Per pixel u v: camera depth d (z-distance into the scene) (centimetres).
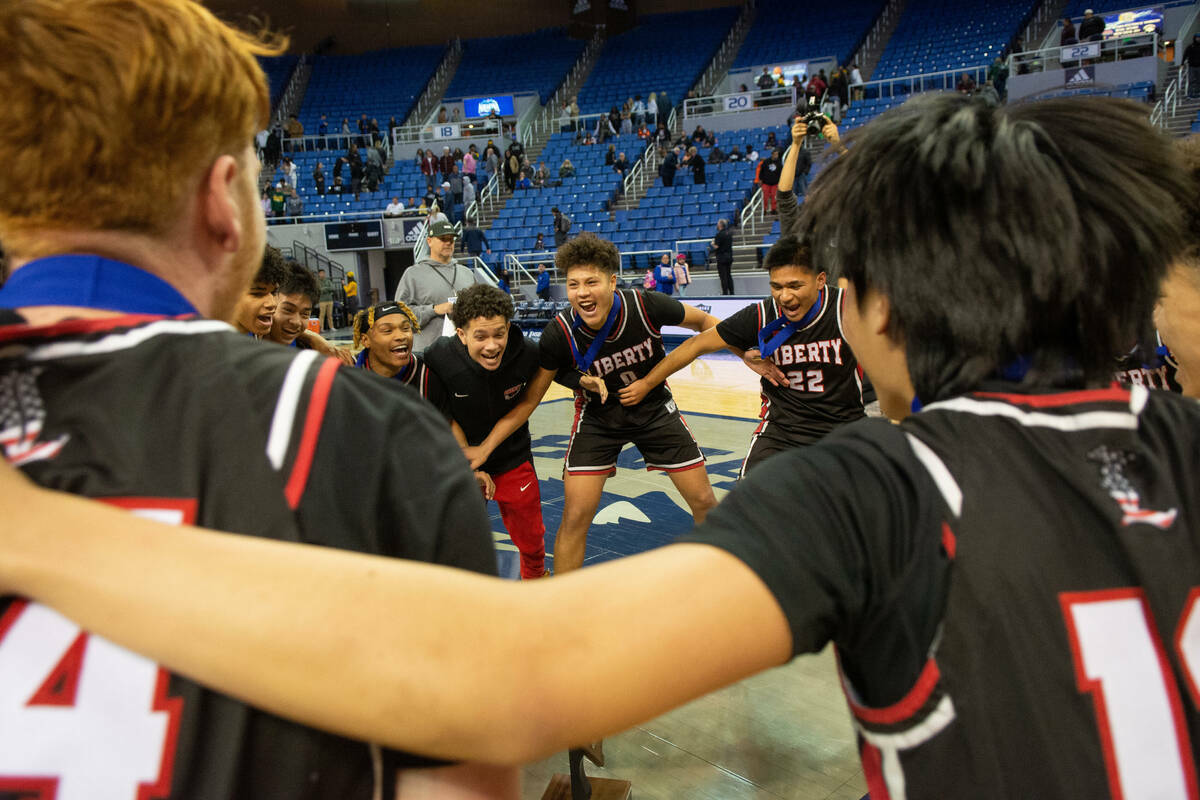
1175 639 58
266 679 47
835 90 1797
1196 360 114
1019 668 56
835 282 75
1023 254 60
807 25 2255
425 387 329
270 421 58
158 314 60
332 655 47
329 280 1741
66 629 50
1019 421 63
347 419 61
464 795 58
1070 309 64
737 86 2128
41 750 49
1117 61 1530
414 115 2408
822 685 288
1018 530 58
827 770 239
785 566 55
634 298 360
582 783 205
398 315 310
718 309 1191
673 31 2425
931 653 57
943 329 64
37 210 58
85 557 48
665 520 482
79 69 55
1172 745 57
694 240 1543
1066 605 57
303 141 2247
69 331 57
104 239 60
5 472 51
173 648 47
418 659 47
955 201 62
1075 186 62
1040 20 1928
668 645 51
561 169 1930
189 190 62
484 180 2038
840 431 66
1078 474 60
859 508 58
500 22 2570
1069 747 56
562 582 54
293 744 52
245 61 65
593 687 49
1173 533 60
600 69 2364
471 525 64
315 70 2538
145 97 56
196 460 56
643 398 365
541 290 1577
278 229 1812
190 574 48
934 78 1805
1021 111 67
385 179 2077
